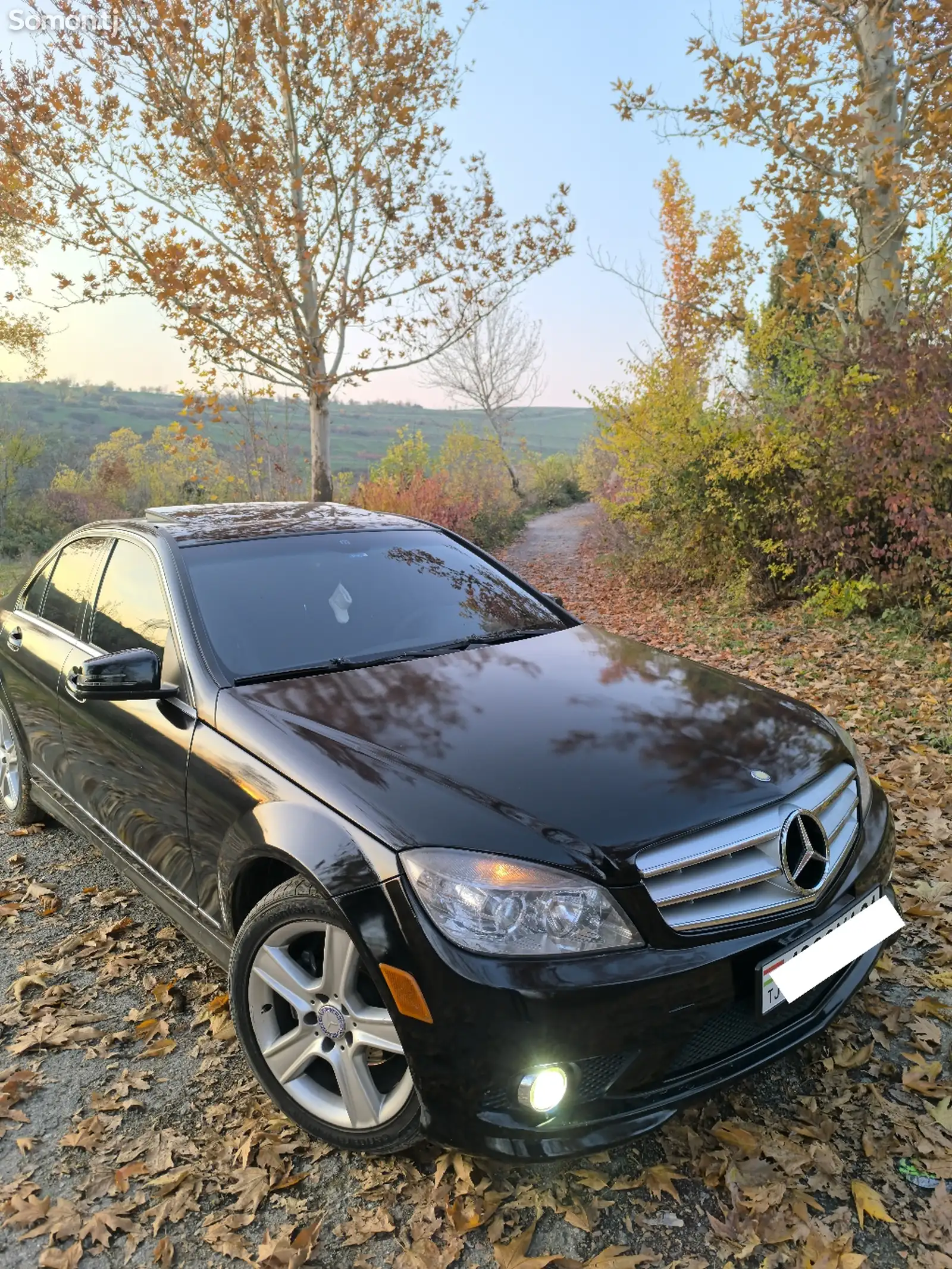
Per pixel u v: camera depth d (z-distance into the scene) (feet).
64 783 12.62
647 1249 6.78
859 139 29.27
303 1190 7.48
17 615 14.19
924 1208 7.02
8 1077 9.02
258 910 7.79
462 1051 6.43
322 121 39.09
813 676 22.57
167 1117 8.43
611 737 8.13
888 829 8.70
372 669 9.69
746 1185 7.26
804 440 29.43
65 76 35.76
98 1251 7.04
